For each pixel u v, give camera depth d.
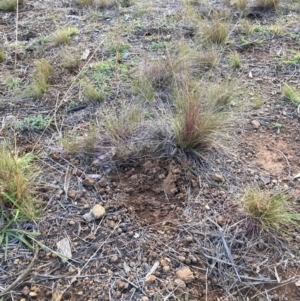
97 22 4.19
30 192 2.27
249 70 3.43
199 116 2.55
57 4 4.65
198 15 4.06
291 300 1.91
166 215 2.25
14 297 1.88
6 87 3.25
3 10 4.53
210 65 3.41
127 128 2.67
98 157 2.55
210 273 2.00
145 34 3.93
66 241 2.10
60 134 2.76
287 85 3.15
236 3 4.33
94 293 1.90
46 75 3.33
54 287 1.92
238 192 2.36
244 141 2.73
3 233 2.10
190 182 2.42
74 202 2.29
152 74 3.20
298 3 4.41
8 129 2.80
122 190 2.38
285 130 2.84
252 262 2.04
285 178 2.46
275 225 2.12
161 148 2.59
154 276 1.95
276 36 3.87
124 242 2.09
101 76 3.31
